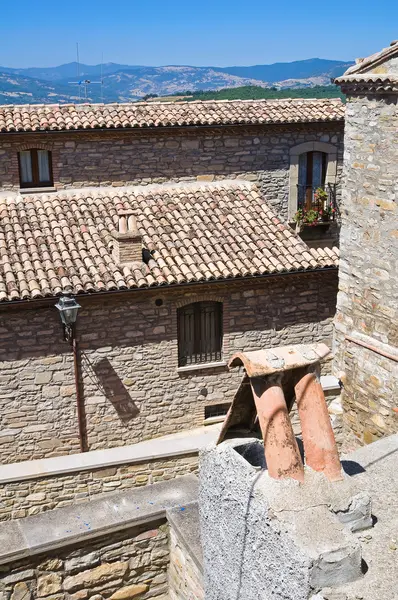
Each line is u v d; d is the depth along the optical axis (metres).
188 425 15.58
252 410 6.16
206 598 6.63
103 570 9.02
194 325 15.20
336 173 18.70
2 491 10.48
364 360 11.93
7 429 14.15
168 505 9.32
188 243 15.19
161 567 9.34
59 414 14.41
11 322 13.52
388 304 11.23
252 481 5.46
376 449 7.87
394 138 10.58
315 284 15.86
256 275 14.70
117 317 14.30
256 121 17.20
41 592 8.77
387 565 5.34
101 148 16.45
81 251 14.41
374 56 10.65
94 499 10.19
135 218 14.66
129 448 11.19
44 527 8.84
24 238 14.66
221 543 6.06
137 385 14.88
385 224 11.04
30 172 16.31
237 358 5.61
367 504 5.66
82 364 14.30
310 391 5.62
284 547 5.02
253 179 17.94
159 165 17.02
